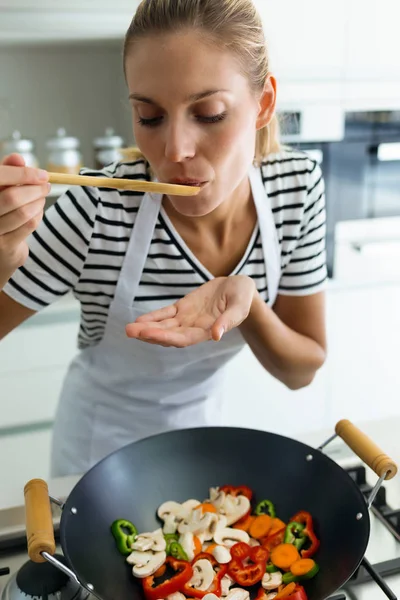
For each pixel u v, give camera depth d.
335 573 0.55
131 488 0.68
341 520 0.61
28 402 1.69
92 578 0.56
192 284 0.86
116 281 0.85
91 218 0.80
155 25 0.59
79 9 1.46
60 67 1.82
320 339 0.96
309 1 1.59
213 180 0.65
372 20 1.65
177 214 0.81
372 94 1.72
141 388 0.98
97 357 0.99
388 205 1.87
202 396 1.01
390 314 1.93
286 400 1.91
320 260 0.93
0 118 1.81
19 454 1.73
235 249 0.87
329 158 1.75
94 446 1.03
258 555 0.61
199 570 0.59
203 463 0.71
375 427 0.89
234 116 0.63
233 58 0.61
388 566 0.61
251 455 0.71
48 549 0.51
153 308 0.88
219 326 0.64
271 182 0.86
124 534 0.63
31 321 1.62
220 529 0.64
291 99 1.65
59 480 0.78
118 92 1.90
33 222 0.58
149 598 0.57
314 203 0.89
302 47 1.62
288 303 0.95
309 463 0.68
